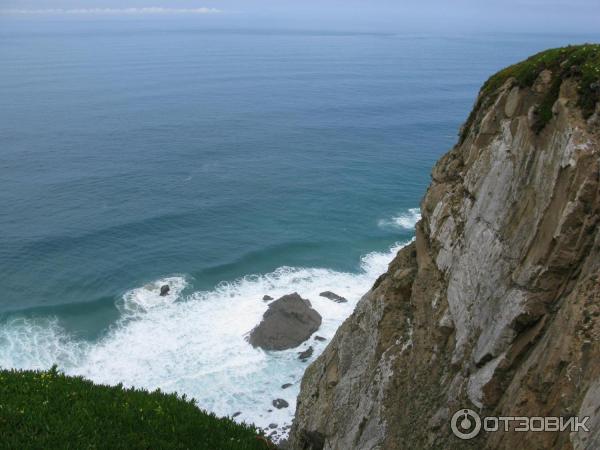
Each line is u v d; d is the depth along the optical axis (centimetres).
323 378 2295
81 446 1319
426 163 11188
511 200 1559
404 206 8594
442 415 1538
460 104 18788
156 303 5531
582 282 1223
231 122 15062
